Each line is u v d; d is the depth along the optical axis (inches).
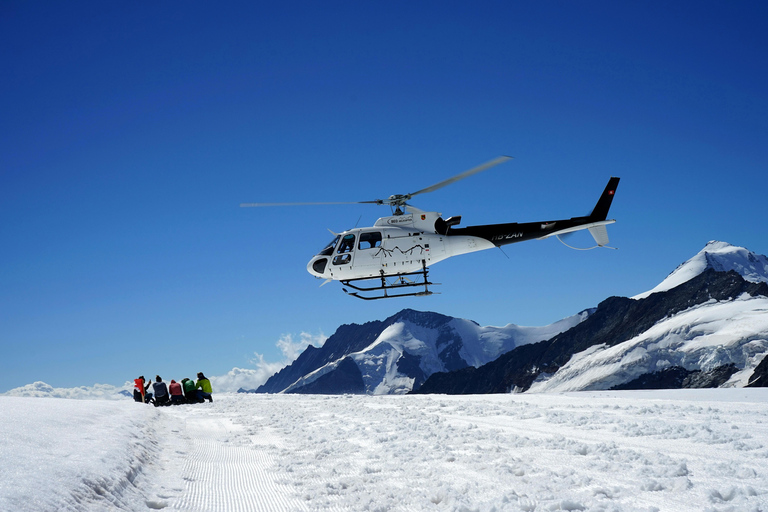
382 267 1053.2
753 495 299.6
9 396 647.8
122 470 328.2
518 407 761.6
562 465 389.7
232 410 935.7
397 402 947.3
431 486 355.6
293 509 315.6
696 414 596.1
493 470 386.0
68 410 494.3
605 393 932.6
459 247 1076.5
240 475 403.9
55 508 232.1
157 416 720.3
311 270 1072.8
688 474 349.4
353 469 414.9
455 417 693.9
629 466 372.5
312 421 727.7
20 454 289.3
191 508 309.6
